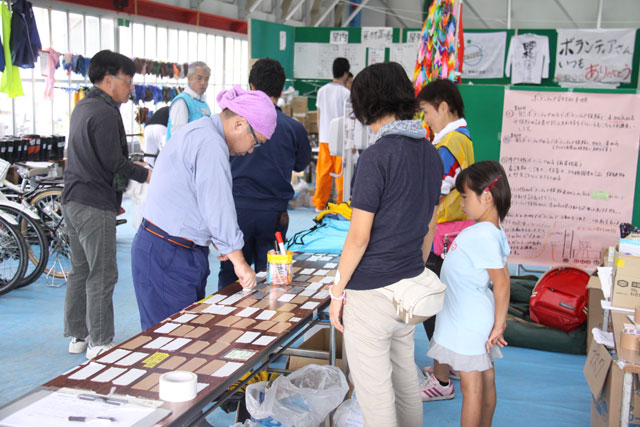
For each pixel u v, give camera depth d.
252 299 2.41
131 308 4.42
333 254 3.25
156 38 9.34
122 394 1.57
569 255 4.27
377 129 1.93
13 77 6.69
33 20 6.80
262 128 2.27
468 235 2.35
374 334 1.91
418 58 4.30
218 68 11.20
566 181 4.21
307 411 2.26
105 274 3.40
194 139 2.22
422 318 1.82
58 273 5.16
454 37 3.80
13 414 1.42
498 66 9.73
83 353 3.61
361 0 14.27
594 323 3.60
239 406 2.52
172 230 2.33
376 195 1.78
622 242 2.41
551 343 3.78
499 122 4.34
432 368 3.37
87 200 3.28
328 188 7.41
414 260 1.91
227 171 2.22
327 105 7.09
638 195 4.11
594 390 2.39
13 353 3.59
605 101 4.08
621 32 9.29
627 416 1.96
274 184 3.19
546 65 9.52
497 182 2.34
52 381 1.65
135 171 3.34
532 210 4.29
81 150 3.23
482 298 2.32
